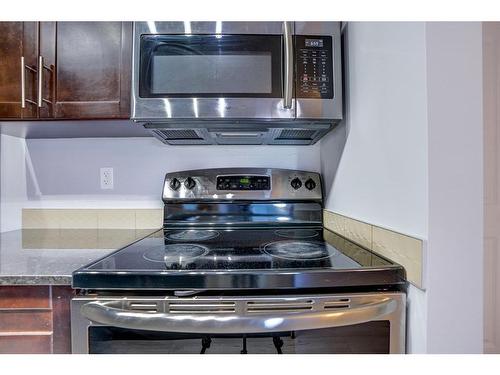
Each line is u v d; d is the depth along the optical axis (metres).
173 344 0.74
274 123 1.10
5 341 0.80
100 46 1.11
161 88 1.04
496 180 1.57
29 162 1.49
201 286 0.73
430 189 0.70
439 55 0.70
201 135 1.27
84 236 1.31
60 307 0.80
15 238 1.26
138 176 1.50
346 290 0.76
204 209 1.41
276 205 1.41
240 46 1.04
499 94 1.54
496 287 1.59
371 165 0.96
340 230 1.21
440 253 0.69
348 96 1.12
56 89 1.11
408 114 0.77
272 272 0.74
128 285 0.74
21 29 1.10
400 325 0.75
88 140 1.49
